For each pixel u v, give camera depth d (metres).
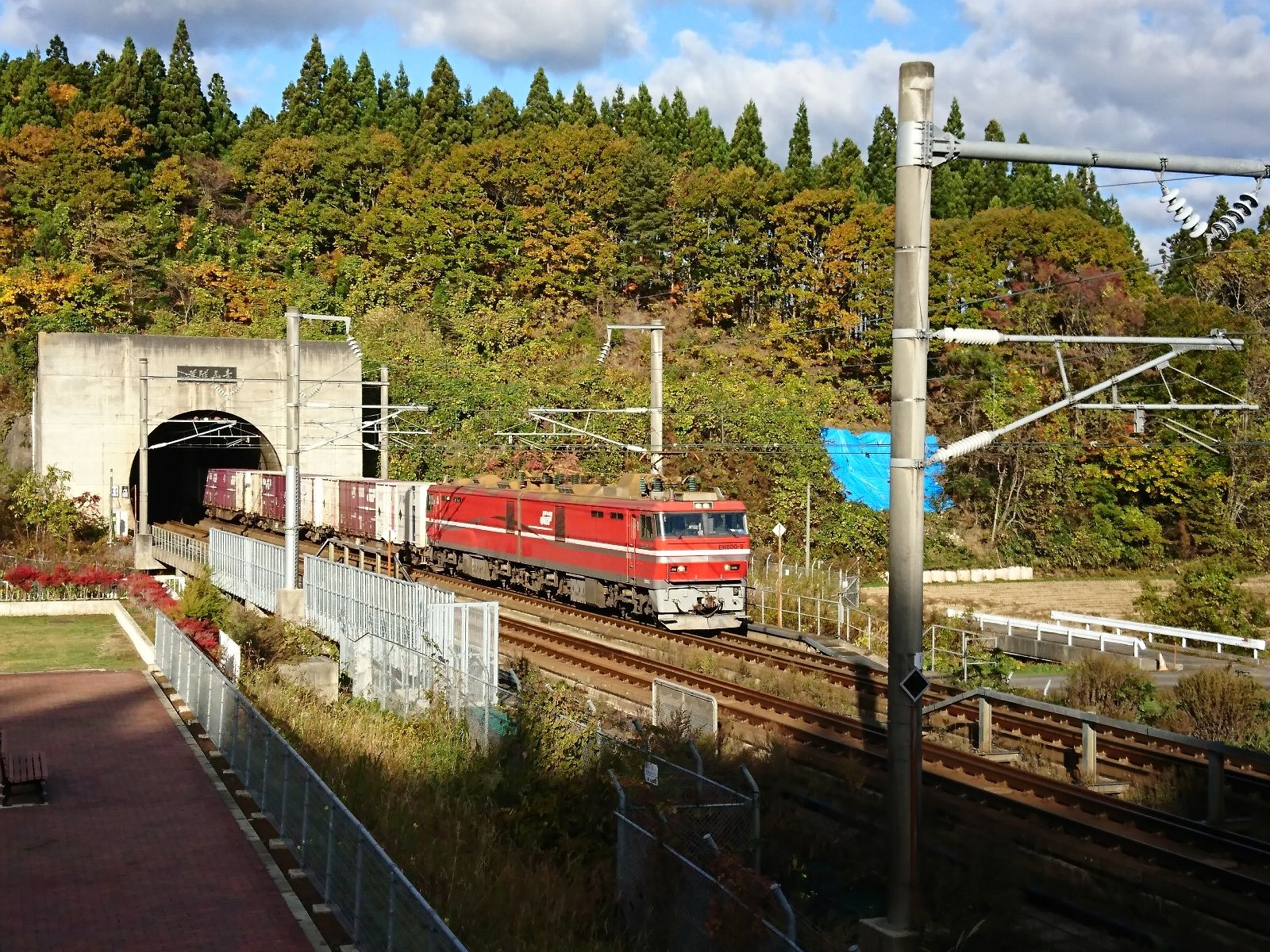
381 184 76.75
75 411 51.22
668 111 86.19
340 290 69.50
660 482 31.22
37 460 52.84
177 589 41.28
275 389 54.66
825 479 49.56
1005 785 16.64
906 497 11.73
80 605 36.16
